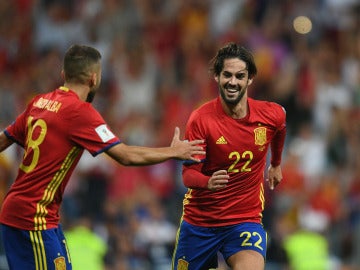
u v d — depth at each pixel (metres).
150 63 55.12
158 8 59.19
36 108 23.45
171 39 57.31
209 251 25.70
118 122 52.66
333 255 45.38
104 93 54.75
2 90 55.38
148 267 42.72
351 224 46.31
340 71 54.50
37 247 23.03
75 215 44.81
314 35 56.12
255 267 24.39
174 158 22.92
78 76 23.22
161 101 53.41
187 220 25.91
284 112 25.48
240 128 24.86
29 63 58.53
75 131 22.77
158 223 44.84
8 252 23.28
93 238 40.62
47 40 59.06
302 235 42.41
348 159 49.50
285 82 52.47
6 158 46.16
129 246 42.25
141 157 22.77
